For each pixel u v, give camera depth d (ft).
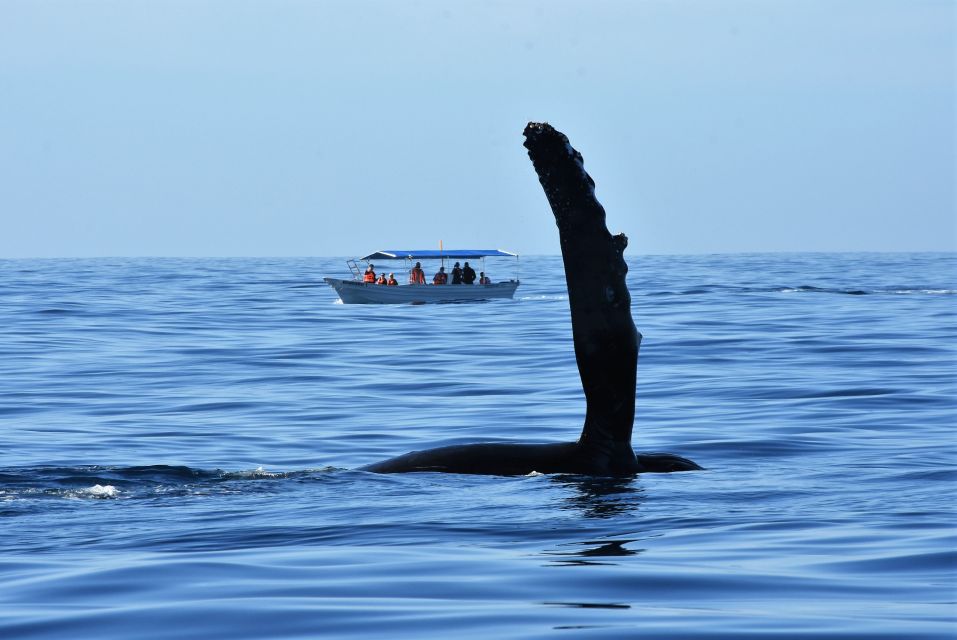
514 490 111.65
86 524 101.14
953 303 535.19
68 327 421.59
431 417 199.21
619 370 114.83
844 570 84.28
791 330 374.63
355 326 437.99
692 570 84.02
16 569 86.63
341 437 177.88
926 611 73.26
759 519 101.71
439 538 94.84
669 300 583.58
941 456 147.43
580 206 110.93
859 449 155.74
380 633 69.56
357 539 94.79
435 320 469.98
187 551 91.56
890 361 279.49
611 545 92.32
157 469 125.59
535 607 75.00
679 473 122.11
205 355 320.29
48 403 222.89
